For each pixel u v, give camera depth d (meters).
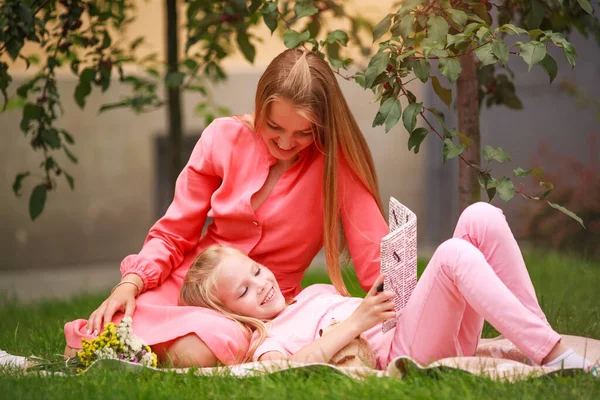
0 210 10.40
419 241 11.45
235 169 3.88
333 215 3.76
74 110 10.53
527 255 8.14
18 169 10.41
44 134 5.30
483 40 3.62
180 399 2.96
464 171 4.74
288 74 3.53
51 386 3.14
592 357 3.58
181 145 6.77
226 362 3.43
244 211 3.81
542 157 10.58
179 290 3.84
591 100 9.80
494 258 3.35
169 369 3.26
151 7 10.26
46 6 5.28
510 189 3.71
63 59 6.56
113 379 3.16
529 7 4.15
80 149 10.60
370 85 3.64
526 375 3.00
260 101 3.58
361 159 3.79
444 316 3.27
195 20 5.66
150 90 6.55
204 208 3.95
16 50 4.70
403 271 3.33
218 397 2.96
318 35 5.13
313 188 3.84
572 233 9.60
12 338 4.80
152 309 3.61
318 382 3.04
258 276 3.60
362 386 2.96
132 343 3.41
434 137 11.28
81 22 5.16
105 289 8.45
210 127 3.99
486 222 3.37
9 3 4.62
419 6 3.82
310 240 3.90
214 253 3.65
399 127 11.29
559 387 2.91
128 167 10.84
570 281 6.09
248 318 3.52
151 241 3.89
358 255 3.80
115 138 10.74
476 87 4.73
